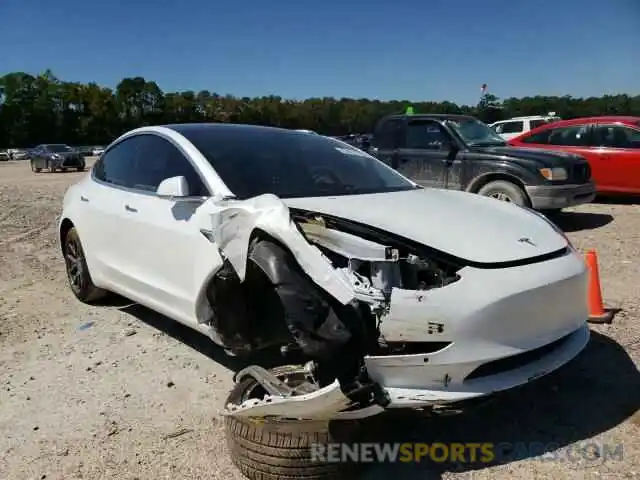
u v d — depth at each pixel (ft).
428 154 32.42
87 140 323.16
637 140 36.63
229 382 13.25
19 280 22.39
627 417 11.38
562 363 10.45
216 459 10.37
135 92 338.95
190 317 12.82
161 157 14.71
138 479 9.93
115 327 16.87
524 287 9.74
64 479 10.01
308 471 9.08
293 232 9.53
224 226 10.53
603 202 39.68
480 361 9.37
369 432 10.17
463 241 10.23
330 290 8.93
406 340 9.16
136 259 14.69
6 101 312.29
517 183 29.81
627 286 19.51
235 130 15.34
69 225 18.84
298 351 10.72
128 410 12.22
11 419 12.03
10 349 15.64
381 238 10.02
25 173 98.27
